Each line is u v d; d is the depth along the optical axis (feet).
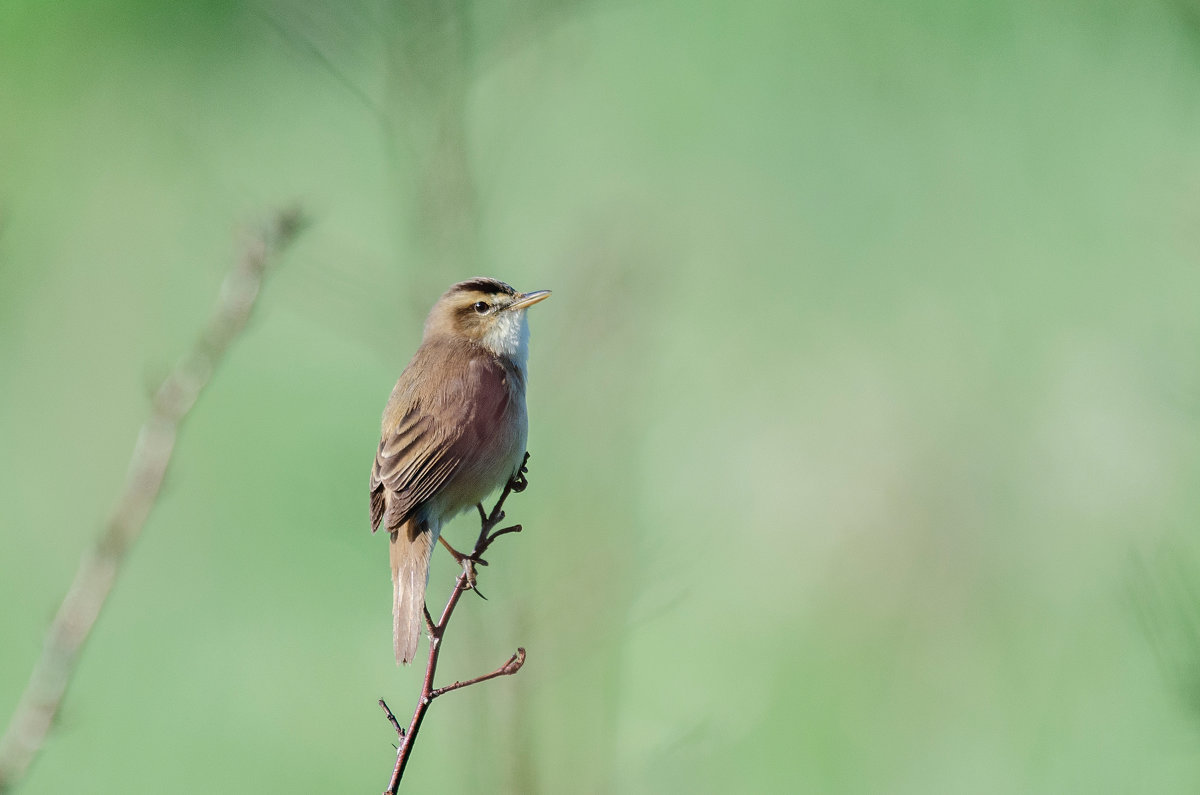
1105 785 35.86
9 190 62.39
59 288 58.39
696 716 34.55
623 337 28.94
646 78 67.41
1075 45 61.67
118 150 66.90
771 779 37.19
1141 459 42.88
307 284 29.30
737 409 47.80
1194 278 47.50
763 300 53.21
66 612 18.12
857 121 63.05
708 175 59.77
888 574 43.62
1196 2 32.53
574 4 29.91
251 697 40.57
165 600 43.65
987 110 61.21
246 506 46.11
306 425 51.08
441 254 28.12
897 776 37.45
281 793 37.52
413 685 40.91
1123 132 56.70
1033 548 42.93
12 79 71.10
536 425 30.66
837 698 39.58
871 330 51.24
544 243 46.68
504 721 25.77
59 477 49.24
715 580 42.55
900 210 57.31
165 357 53.98
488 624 26.40
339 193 58.90
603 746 26.55
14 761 17.57
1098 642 40.34
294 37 28.43
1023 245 54.24
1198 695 24.31
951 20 67.15
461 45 28.32
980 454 45.32
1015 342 48.80
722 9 71.36
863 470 45.29
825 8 70.33
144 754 38.70
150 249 60.80
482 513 25.99
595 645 26.27
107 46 73.61
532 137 56.95
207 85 71.87
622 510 27.40
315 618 43.11
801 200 58.75
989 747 37.76
